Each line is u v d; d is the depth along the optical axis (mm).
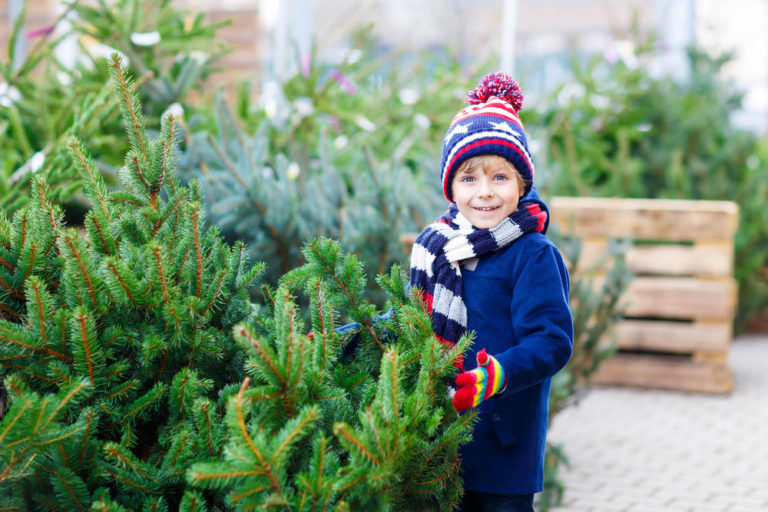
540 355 2018
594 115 8500
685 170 8133
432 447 1922
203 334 2004
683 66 10672
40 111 4098
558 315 2094
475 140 2156
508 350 2021
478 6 9492
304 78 5227
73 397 1788
